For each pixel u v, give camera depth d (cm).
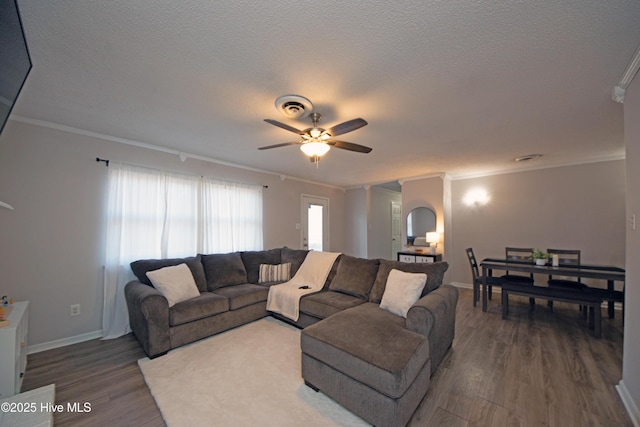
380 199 739
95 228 312
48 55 171
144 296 258
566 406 186
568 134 314
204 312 293
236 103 238
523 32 150
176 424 169
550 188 466
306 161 446
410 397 168
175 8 135
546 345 281
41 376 225
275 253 443
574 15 138
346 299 305
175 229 378
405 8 135
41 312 276
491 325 340
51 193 285
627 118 196
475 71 189
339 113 258
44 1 129
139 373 229
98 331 310
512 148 371
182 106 244
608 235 420
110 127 297
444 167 489
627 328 192
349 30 150
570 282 384
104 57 174
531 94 221
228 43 161
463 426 168
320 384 195
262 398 195
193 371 230
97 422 172
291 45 162
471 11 136
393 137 326
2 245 258
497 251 513
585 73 190
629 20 140
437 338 226
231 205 450
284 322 346
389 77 197
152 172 356
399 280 261
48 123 282
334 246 691
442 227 536
